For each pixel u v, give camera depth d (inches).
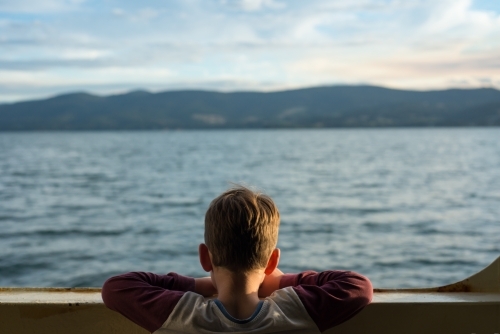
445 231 647.8
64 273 439.8
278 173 1734.7
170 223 731.4
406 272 446.6
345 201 1004.6
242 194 54.2
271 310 51.9
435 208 886.4
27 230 667.4
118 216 806.5
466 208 879.1
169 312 52.2
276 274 61.1
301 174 1681.8
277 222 54.6
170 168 1995.6
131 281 56.0
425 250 532.7
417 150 3238.2
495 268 62.6
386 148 3563.0
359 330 59.6
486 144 3934.5
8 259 491.8
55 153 3243.1
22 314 58.5
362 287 55.8
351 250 540.4
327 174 1670.8
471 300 59.4
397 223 722.2
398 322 59.2
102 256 508.1
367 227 690.8
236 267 52.1
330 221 751.1
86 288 63.6
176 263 480.1
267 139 6378.0
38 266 464.4
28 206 937.5
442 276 432.8
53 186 1317.7
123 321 58.4
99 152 3371.1
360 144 4399.6
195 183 1414.9
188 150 3619.6
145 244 570.3
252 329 50.9
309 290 54.3
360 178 1519.4
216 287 55.4
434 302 59.0
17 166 2098.9
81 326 58.6
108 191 1202.6
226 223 51.7
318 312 52.7
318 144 4537.4
